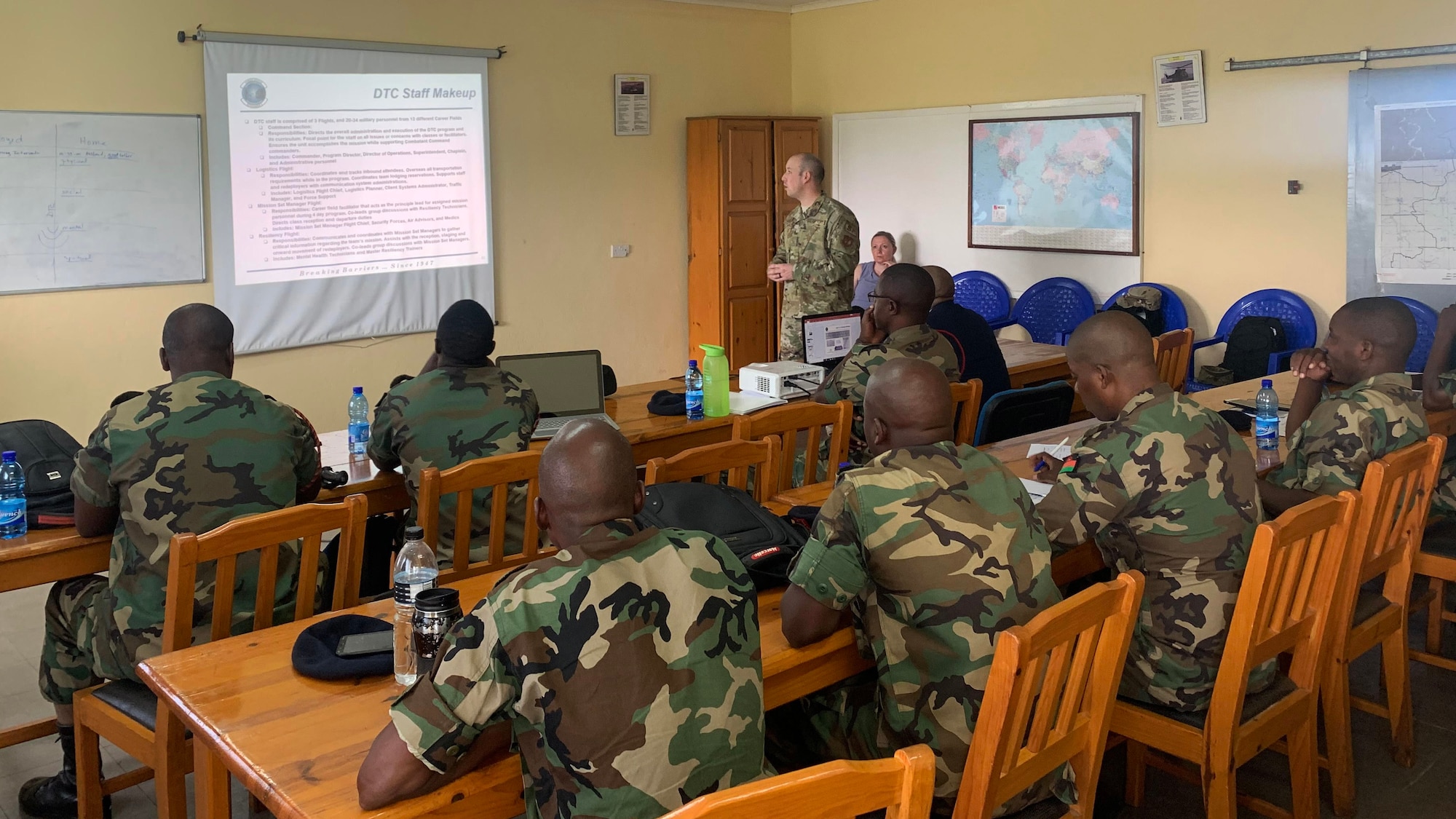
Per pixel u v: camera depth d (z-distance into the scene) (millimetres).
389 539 3340
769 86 8242
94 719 2379
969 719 1825
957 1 7301
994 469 1968
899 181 7824
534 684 1441
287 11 5867
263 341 5988
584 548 1529
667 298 7852
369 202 6309
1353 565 2498
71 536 2604
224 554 2084
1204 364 6402
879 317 3715
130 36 5348
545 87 7012
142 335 5559
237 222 5812
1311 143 5902
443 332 3078
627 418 3910
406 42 6340
